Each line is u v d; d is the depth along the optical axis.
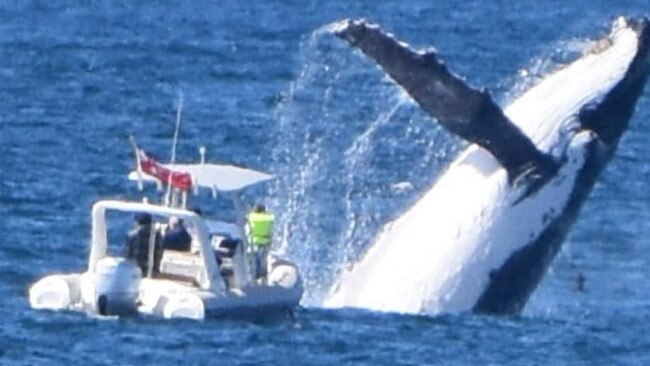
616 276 144.12
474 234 124.81
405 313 124.50
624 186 182.25
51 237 151.62
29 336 118.19
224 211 160.50
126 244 130.62
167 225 124.00
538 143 124.56
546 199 124.69
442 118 122.00
